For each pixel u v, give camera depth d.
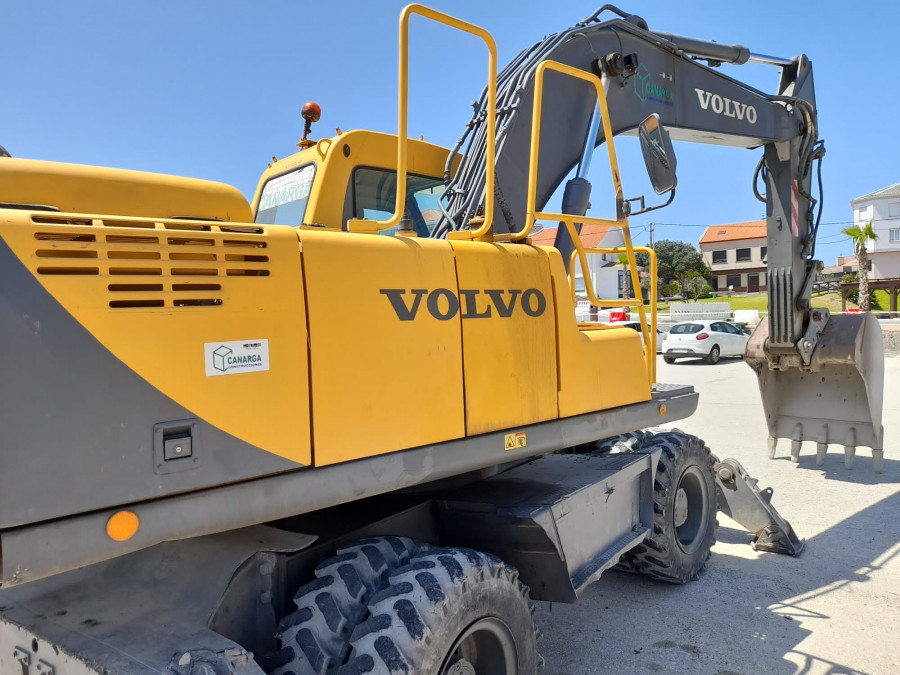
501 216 3.78
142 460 1.78
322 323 2.20
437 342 2.54
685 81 5.59
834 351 6.80
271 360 2.06
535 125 3.18
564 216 3.32
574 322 3.24
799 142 6.59
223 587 2.20
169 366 1.85
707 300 53.44
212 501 1.91
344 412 2.23
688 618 4.12
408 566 2.43
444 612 2.26
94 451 1.70
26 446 1.61
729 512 5.37
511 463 3.65
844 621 4.04
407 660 2.09
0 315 1.61
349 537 2.70
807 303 6.84
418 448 2.46
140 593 2.28
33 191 2.08
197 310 1.92
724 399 13.15
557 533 3.07
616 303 3.66
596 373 3.38
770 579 4.70
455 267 2.67
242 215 2.45
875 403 7.18
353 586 2.32
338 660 2.16
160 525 1.81
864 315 7.00
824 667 3.52
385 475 2.33
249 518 1.98
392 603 2.22
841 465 7.73
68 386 1.68
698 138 6.16
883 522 5.80
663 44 5.28
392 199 4.01
